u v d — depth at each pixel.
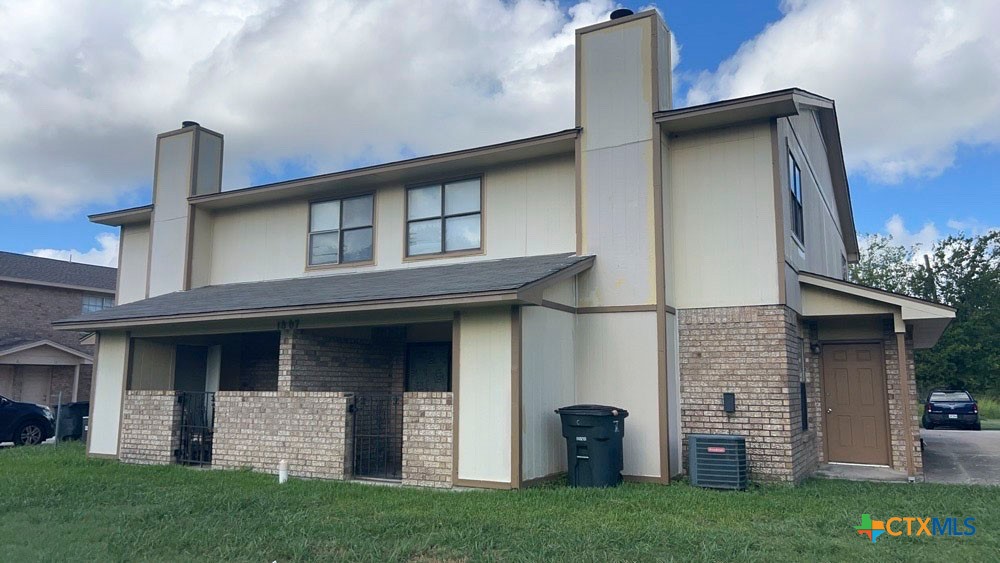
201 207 16.19
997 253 34.78
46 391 23.66
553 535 6.99
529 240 12.34
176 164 16.58
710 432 10.63
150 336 13.97
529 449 9.97
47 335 25.41
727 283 10.79
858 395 12.68
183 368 15.12
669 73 11.99
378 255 13.93
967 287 34.34
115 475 11.46
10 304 24.55
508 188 12.70
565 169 12.20
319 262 14.74
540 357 10.39
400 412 13.58
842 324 12.84
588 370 11.16
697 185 11.20
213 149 16.84
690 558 6.20
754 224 10.70
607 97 11.55
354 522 7.68
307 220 15.02
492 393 9.99
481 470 9.94
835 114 15.45
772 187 10.63
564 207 12.10
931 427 23.19
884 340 12.49
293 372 11.95
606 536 6.88
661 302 10.71
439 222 13.34
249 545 6.82
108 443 14.09
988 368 31.53
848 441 12.67
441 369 13.70
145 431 13.45
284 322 12.12
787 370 10.23
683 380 10.93
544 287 9.98
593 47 11.79
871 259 42.84
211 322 12.58
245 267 15.75
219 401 12.60
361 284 12.41
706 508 8.28
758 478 10.20
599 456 9.94
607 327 11.09
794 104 10.22
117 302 17.83
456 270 12.16
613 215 11.27
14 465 12.81
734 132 11.02
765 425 10.26
